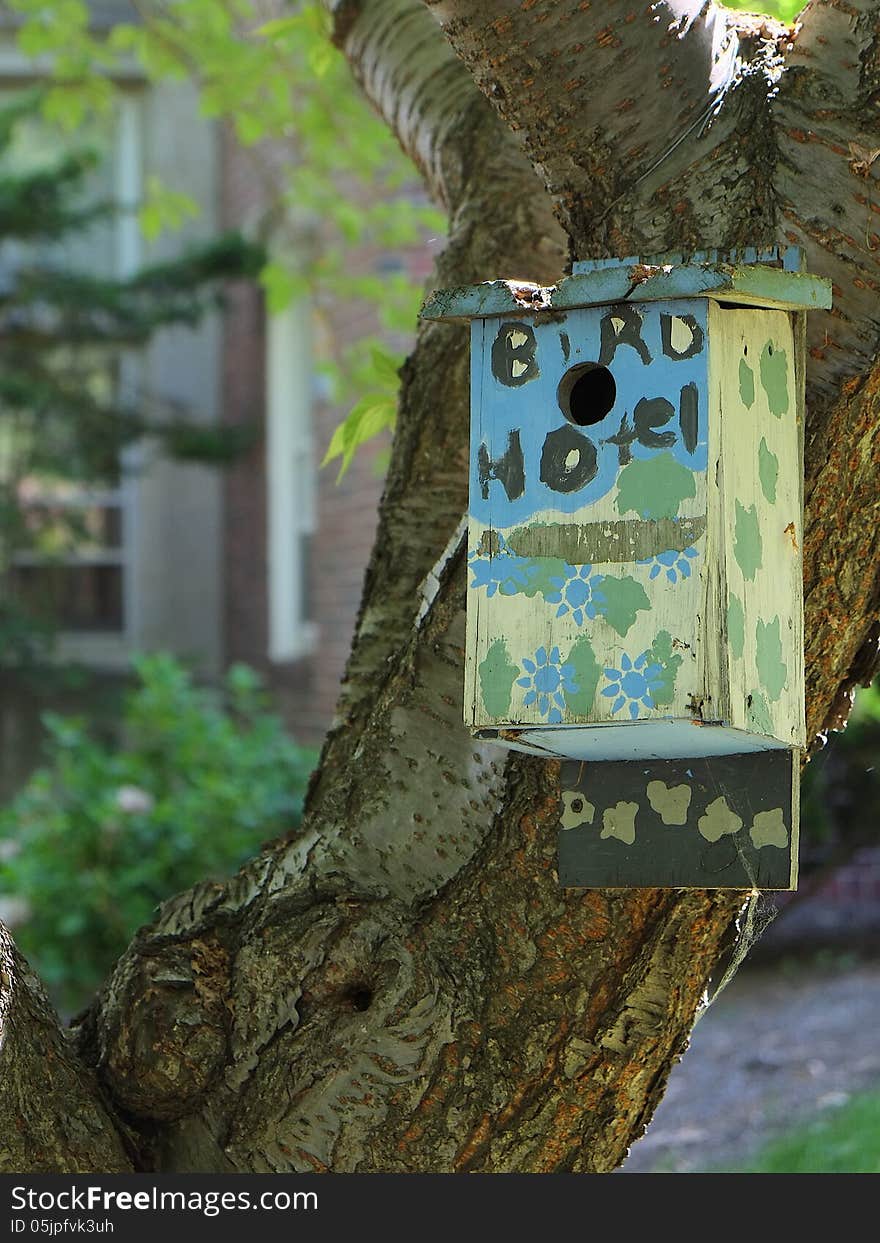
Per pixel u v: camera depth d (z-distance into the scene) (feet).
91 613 44.60
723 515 6.77
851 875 32.55
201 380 43.68
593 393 7.30
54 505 42.09
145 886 24.08
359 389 19.27
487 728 7.00
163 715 26.94
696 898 7.29
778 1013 26.32
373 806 7.72
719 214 7.14
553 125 7.24
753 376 6.97
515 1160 7.54
